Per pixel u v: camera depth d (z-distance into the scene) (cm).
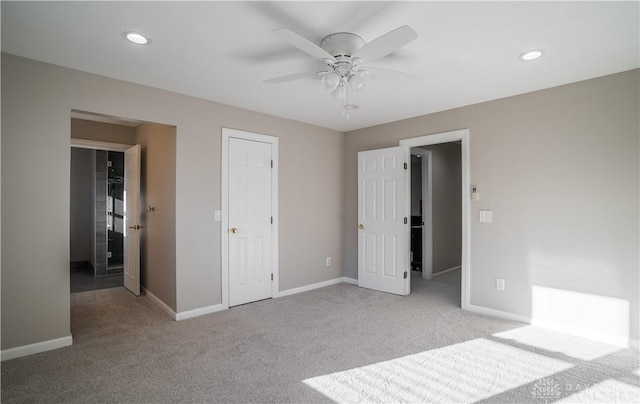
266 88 316
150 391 206
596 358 250
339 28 209
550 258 310
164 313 350
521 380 219
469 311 358
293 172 434
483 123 353
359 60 213
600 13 191
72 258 603
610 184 279
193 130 341
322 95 335
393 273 429
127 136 452
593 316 286
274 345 272
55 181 265
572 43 227
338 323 322
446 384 214
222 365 239
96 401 195
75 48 237
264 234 402
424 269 522
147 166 410
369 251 455
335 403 195
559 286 304
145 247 421
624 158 273
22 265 252
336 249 494
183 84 307
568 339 285
